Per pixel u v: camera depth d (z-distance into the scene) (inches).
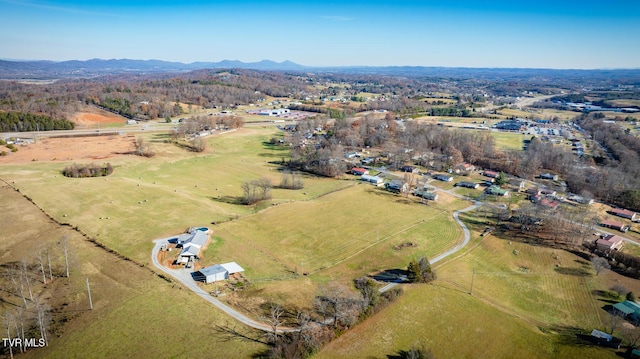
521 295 3580.2
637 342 2913.4
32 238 3954.2
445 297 3390.7
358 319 2950.3
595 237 4734.3
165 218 4640.8
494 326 3063.5
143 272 3459.6
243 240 4286.4
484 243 4559.5
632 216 5403.5
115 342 2632.9
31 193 5034.5
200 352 2544.3
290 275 3636.8
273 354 2496.3
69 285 3253.0
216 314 2938.0
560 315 3309.5
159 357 2500.0
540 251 4407.0
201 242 3991.1
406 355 2674.7
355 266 3909.9
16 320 2822.3
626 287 3745.1
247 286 3376.0
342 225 4894.2
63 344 2628.0
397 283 3580.2
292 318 2960.1
